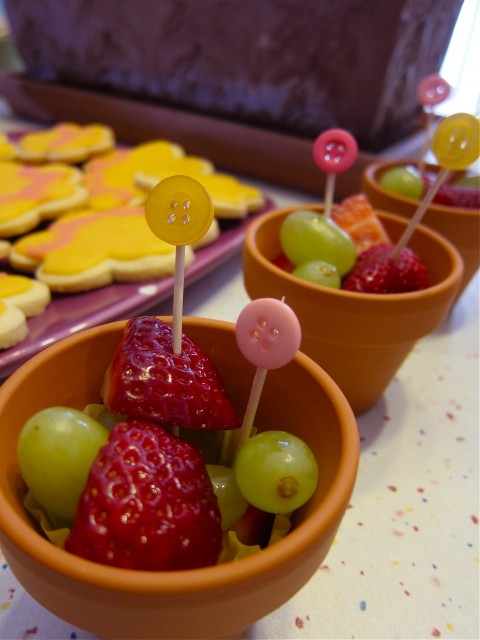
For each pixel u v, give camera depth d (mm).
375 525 137
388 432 166
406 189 203
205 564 83
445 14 281
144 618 71
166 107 334
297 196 308
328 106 283
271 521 102
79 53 343
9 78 372
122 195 245
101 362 111
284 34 270
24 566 73
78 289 181
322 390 101
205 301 213
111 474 81
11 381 94
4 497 78
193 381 98
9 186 239
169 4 292
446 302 144
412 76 286
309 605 117
